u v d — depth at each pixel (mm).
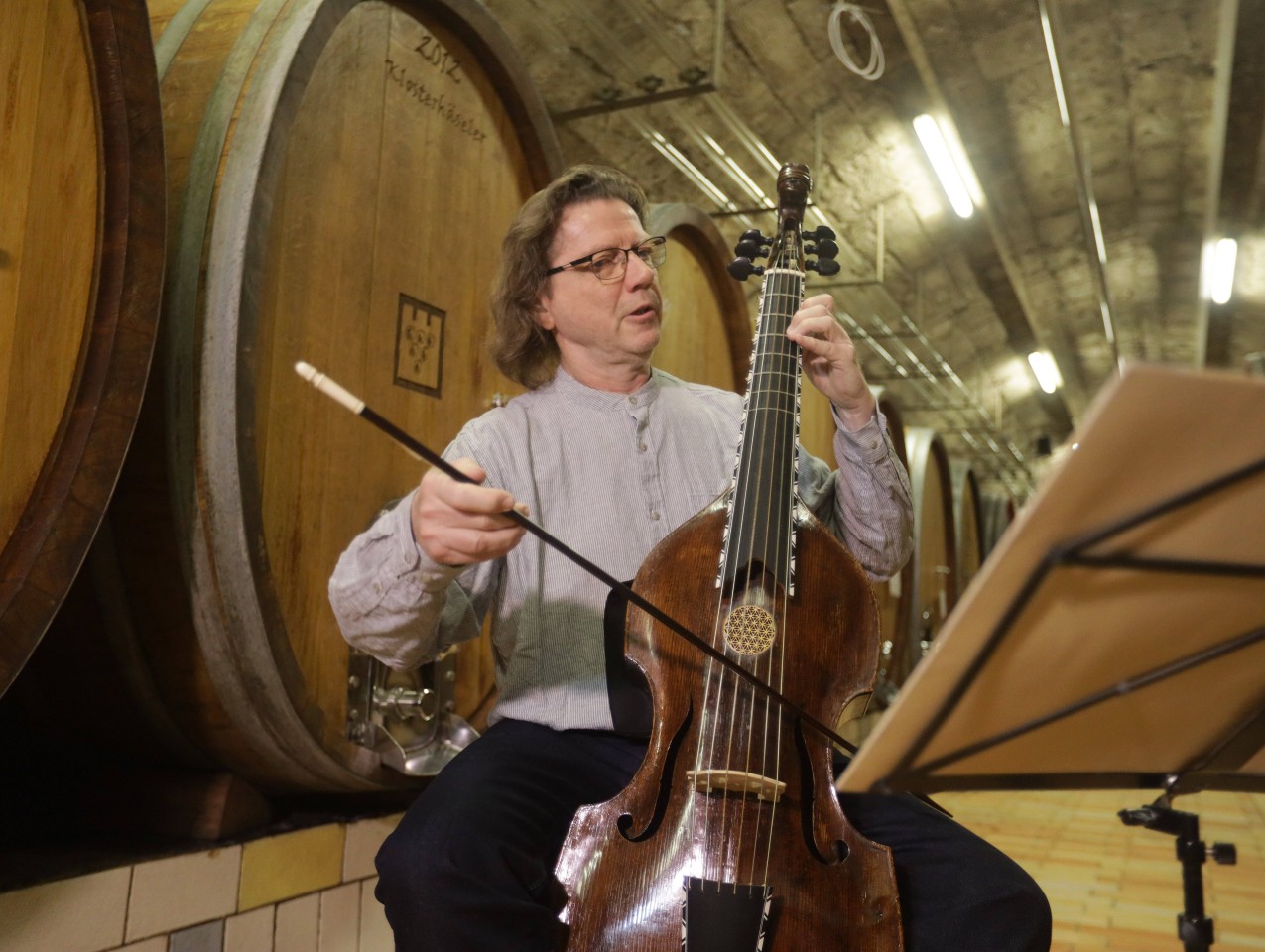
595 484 1555
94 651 1619
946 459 6137
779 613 1266
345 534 1855
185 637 1611
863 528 1566
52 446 1329
